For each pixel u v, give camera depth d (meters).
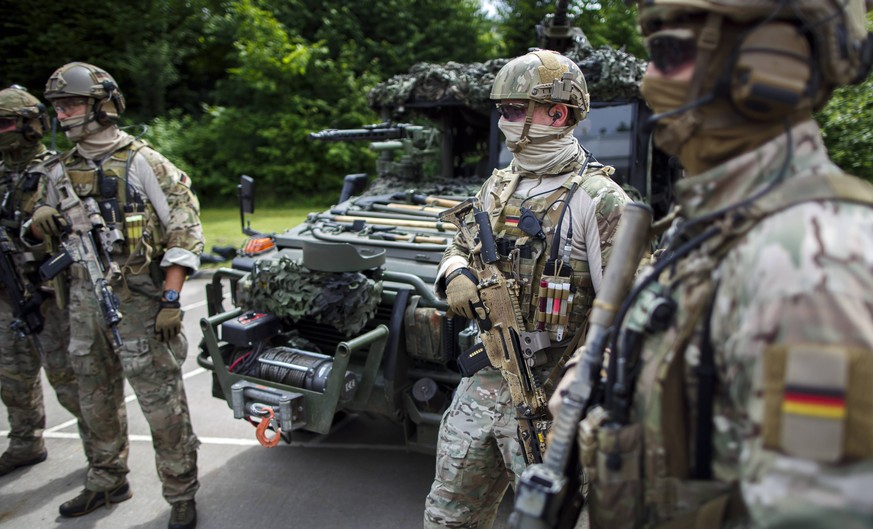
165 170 2.98
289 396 2.83
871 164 8.02
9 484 3.57
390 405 2.96
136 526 3.17
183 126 16.91
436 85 4.55
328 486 3.49
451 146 5.19
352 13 18.03
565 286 2.06
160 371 2.98
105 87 2.88
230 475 3.62
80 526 3.17
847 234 0.85
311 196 16.33
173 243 2.95
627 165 4.42
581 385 1.22
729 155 1.04
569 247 2.08
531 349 2.06
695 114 1.04
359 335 3.11
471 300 2.11
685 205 1.08
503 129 2.21
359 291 2.93
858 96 8.05
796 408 0.81
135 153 2.96
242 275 3.43
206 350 3.36
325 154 16.00
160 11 16.52
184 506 3.12
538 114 2.15
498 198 2.23
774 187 0.96
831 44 0.96
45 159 3.27
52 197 3.05
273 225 11.88
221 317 3.15
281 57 15.97
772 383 0.84
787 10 0.95
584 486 1.87
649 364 1.07
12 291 3.24
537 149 2.18
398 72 17.73
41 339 3.36
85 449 3.38
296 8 17.89
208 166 16.05
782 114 0.98
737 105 0.99
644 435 1.08
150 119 16.50
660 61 1.07
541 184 2.19
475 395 2.18
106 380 3.12
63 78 2.81
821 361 0.80
